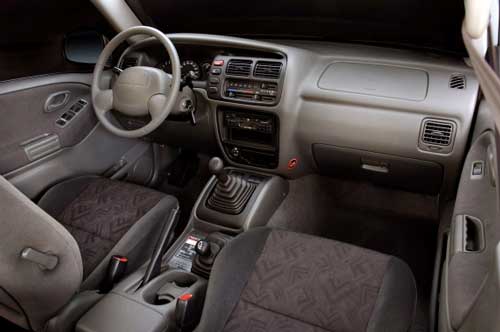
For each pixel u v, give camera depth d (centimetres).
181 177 248
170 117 198
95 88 170
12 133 180
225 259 136
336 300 126
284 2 204
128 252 164
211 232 193
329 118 178
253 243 145
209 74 192
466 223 127
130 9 221
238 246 142
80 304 140
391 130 168
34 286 112
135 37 218
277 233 150
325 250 141
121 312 136
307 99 181
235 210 190
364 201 223
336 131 179
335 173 206
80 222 171
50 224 111
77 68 220
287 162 196
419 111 162
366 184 227
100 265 154
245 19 222
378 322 118
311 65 187
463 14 171
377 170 188
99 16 221
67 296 123
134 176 237
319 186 230
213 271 132
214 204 194
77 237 166
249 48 185
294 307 126
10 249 104
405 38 194
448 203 185
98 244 162
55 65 208
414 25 186
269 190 199
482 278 107
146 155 241
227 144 204
